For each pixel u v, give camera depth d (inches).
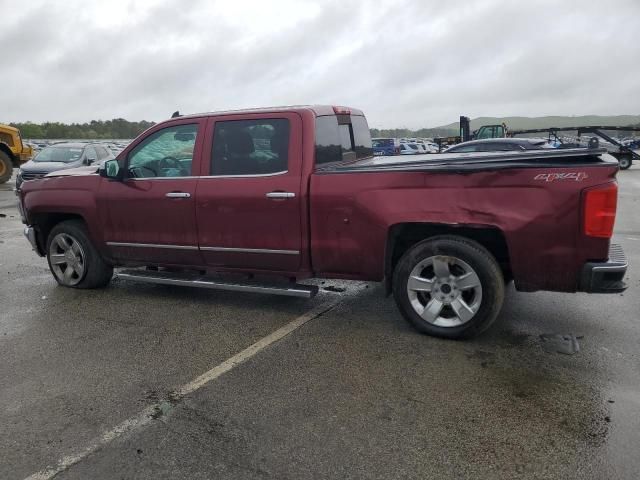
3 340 178.2
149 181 204.5
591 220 145.0
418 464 108.1
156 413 129.9
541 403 129.8
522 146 538.6
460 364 152.4
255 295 223.1
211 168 194.1
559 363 151.4
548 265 152.1
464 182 157.2
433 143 1456.7
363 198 169.8
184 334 180.9
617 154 953.5
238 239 191.3
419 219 163.2
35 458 113.3
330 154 195.5
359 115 236.5
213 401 135.0
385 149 1248.8
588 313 190.9
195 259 203.0
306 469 107.4
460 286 164.6
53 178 229.3
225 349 167.6
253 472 107.0
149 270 222.7
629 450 110.5
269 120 185.2
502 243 168.6
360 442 115.9
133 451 114.8
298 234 181.5
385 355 159.8
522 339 169.0
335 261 179.2
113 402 135.7
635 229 365.7
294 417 126.6
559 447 112.1
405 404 131.1
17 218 461.1
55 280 252.2
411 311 173.5
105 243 219.3
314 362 156.4
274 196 181.2
